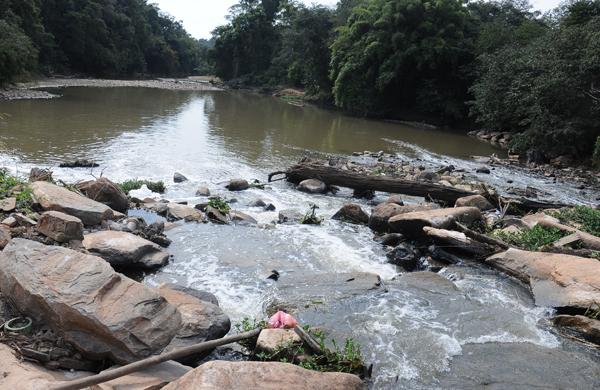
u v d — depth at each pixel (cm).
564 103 2155
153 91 4981
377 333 664
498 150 2559
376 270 900
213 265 865
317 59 4791
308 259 925
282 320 633
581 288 757
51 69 5600
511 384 571
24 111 2580
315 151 2116
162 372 499
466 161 2167
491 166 2088
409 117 3812
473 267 929
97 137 2008
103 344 509
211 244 960
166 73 8806
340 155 2066
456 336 670
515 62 2577
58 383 435
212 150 1947
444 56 3466
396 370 586
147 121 2597
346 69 3794
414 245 1025
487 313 740
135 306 520
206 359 586
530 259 869
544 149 2259
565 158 2212
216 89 6203
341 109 4378
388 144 2516
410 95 3853
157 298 536
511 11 4459
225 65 7300
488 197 1337
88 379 440
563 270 806
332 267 898
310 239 1030
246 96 5347
